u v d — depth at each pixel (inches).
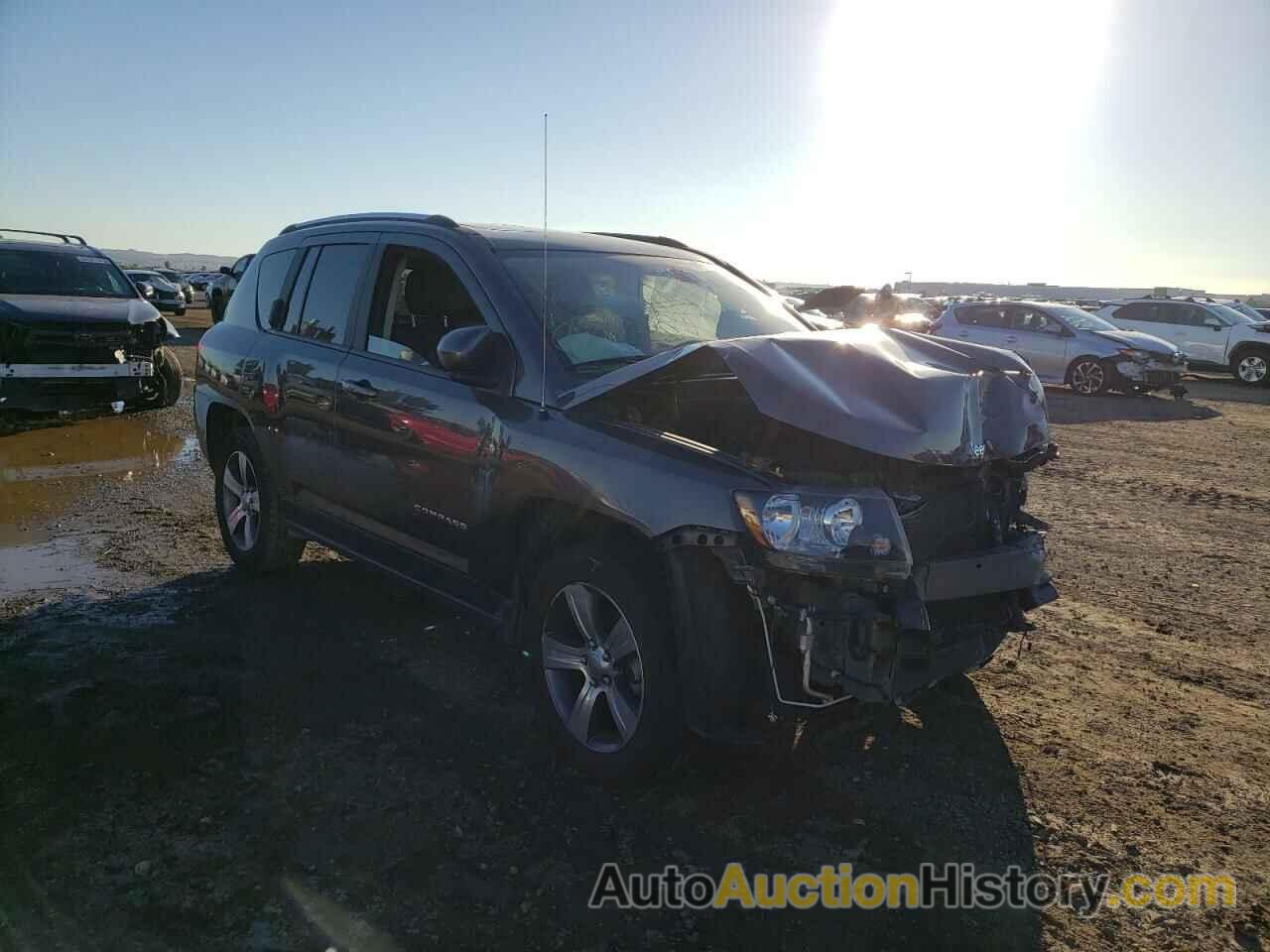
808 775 128.3
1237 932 99.1
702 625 110.6
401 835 112.1
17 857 106.3
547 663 130.6
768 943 96.0
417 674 157.2
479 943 94.6
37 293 397.7
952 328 698.2
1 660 158.2
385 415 155.5
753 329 165.6
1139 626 188.2
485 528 137.8
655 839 113.2
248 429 203.0
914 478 122.6
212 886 102.0
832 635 105.0
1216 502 301.6
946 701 151.9
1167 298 804.6
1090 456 383.6
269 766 126.9
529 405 133.7
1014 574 125.7
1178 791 126.1
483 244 152.9
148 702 143.3
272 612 184.5
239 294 215.5
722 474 111.3
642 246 177.9
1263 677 163.5
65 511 261.3
